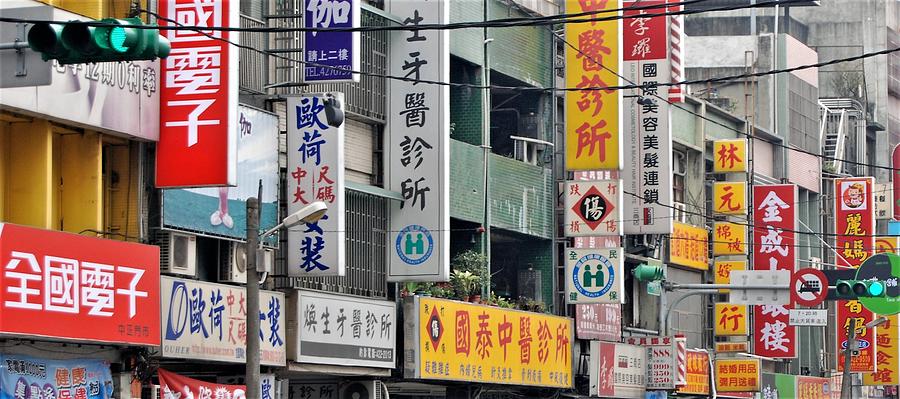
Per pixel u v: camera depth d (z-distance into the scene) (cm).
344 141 2769
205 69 2219
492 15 3381
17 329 1902
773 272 3494
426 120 2856
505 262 3619
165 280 2238
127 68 2177
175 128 2228
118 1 2209
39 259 1947
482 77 3309
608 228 3391
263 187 2481
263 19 2573
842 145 5706
